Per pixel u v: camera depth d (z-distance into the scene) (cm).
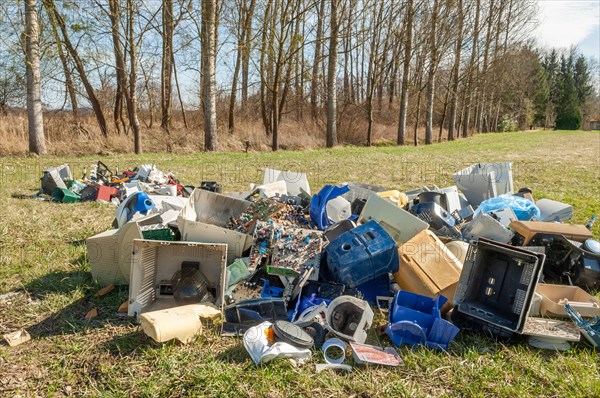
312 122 2703
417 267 373
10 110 2077
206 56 1809
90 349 292
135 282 329
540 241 435
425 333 306
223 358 280
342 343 286
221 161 1419
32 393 249
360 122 2905
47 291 376
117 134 1858
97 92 2133
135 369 271
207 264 362
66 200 708
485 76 3834
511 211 524
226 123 2272
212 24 1770
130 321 327
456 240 445
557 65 8669
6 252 466
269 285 381
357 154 1852
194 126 2225
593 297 354
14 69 1738
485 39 3662
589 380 264
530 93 6881
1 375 263
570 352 299
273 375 261
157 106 2598
